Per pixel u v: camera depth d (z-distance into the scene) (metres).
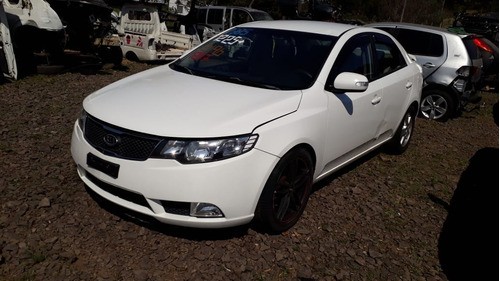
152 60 10.06
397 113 4.95
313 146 3.41
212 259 2.98
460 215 4.19
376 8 25.23
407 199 4.37
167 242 3.10
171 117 2.93
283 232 3.40
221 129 2.85
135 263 2.87
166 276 2.78
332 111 3.60
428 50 7.90
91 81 7.62
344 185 4.46
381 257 3.30
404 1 22.59
